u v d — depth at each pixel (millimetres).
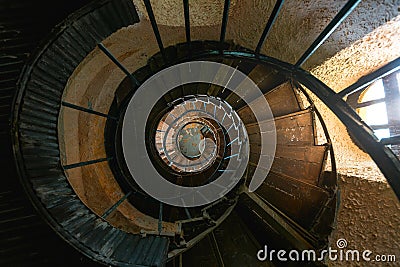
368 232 2697
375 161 1570
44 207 2137
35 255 2635
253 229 3934
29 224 2646
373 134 1636
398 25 2281
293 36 3076
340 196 3271
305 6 2740
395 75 3535
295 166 4086
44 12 2795
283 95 4227
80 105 3486
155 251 2713
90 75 3510
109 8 2379
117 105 4141
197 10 3498
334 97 1886
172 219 4562
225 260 3732
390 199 2574
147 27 3438
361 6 2361
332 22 1750
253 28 3566
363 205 2871
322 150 3873
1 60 2730
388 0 2193
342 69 3027
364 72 3043
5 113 2674
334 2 2459
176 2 3375
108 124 4148
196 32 3785
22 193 2645
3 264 2602
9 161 2645
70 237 2213
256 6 3311
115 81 3996
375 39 2494
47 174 2283
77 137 3471
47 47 2150
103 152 4125
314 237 3457
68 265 2650
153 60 4047
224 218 4117
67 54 2357
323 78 3201
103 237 2496
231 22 3686
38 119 2246
